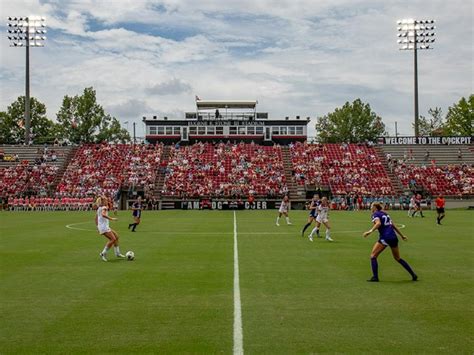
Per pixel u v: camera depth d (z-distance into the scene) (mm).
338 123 94812
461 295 11422
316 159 65500
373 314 9789
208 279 13328
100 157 65188
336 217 41250
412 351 7707
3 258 17422
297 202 56969
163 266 15539
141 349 7832
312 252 18812
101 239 23703
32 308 10367
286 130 72938
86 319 9516
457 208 56938
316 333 8586
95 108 81938
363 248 20031
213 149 67062
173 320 9391
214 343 8078
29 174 62375
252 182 60781
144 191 58250
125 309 10211
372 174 62812
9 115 89000
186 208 56719
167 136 72625
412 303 10664
